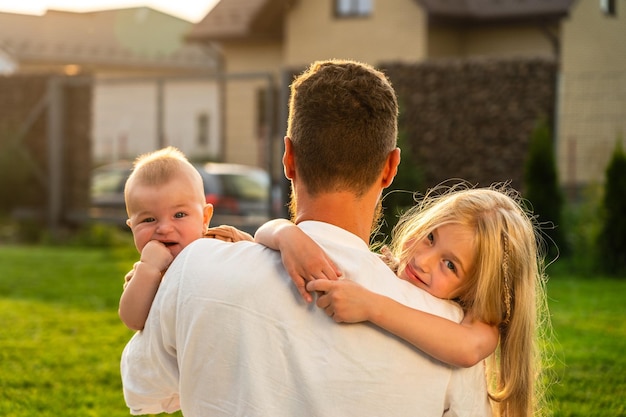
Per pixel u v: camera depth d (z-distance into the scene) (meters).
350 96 2.21
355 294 2.08
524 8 22.72
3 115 16.52
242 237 2.63
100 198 17.88
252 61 26.50
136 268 2.39
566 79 15.95
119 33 34.03
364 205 2.26
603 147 15.38
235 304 2.13
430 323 2.14
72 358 6.53
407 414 2.13
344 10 24.25
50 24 33.41
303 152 2.23
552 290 9.72
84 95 16.03
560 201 11.70
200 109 30.55
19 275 10.73
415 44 23.22
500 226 2.36
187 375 2.17
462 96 13.11
